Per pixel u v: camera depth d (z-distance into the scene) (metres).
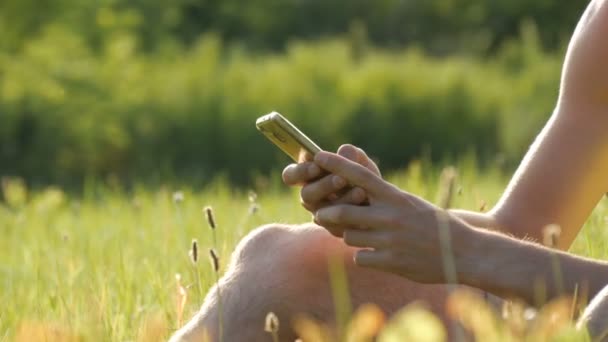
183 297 3.27
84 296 4.20
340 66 31.81
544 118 28.73
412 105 30.39
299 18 41.81
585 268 2.73
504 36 40.91
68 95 29.66
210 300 3.00
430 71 31.45
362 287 2.99
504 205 3.43
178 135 29.64
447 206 2.63
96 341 3.31
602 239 4.47
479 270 2.75
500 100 30.47
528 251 2.76
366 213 2.82
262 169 29.09
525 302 2.73
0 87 28.89
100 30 33.25
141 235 6.66
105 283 4.34
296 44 36.19
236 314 2.93
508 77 33.03
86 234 6.99
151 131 29.62
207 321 2.96
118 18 33.78
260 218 6.34
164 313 3.79
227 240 5.02
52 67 29.92
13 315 4.16
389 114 30.33
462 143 29.95
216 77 31.45
